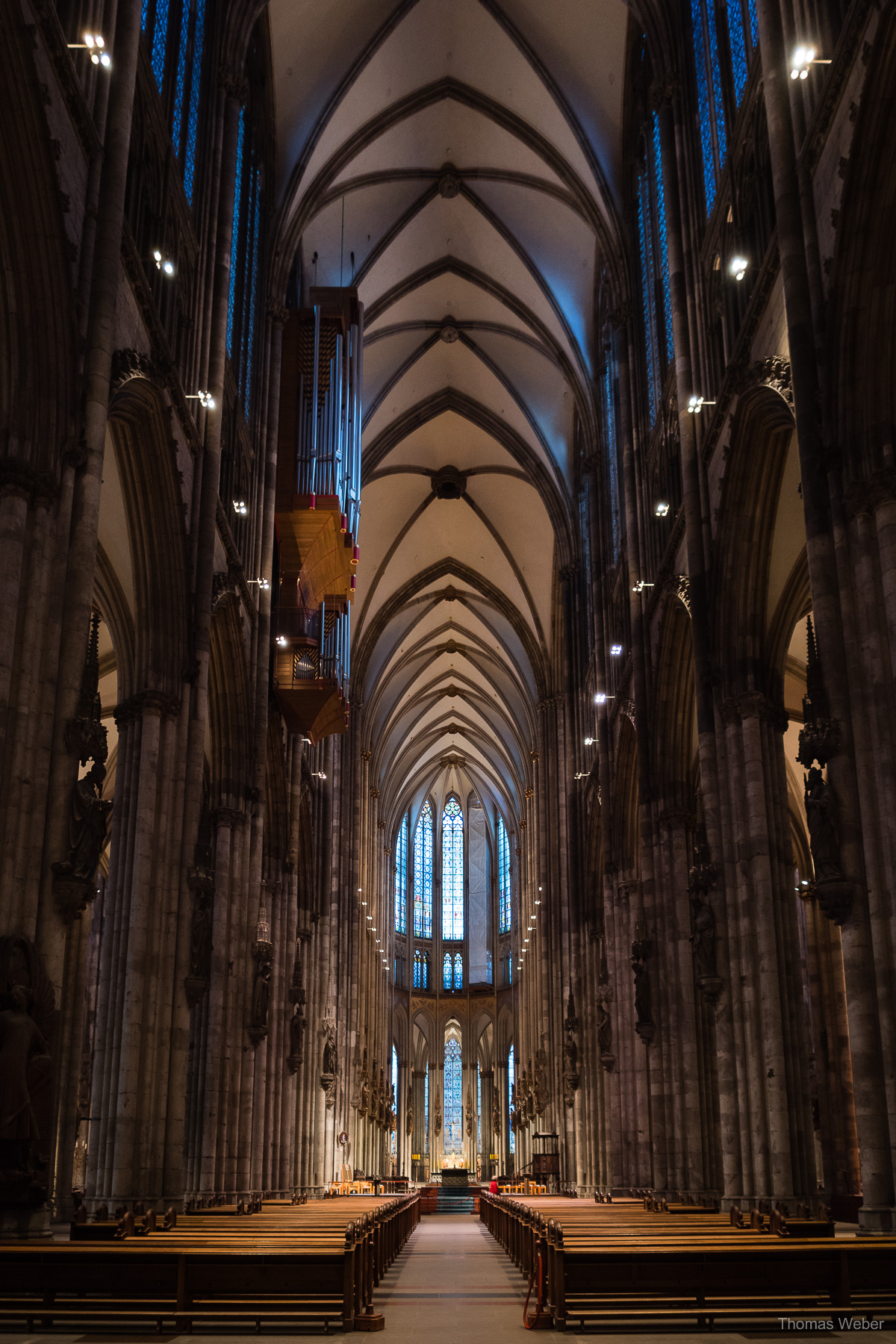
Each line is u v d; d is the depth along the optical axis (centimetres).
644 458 2925
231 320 2644
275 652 3038
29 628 1395
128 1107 1820
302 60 3009
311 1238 1195
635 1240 1142
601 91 3086
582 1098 3900
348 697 4859
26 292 1462
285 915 3281
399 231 3762
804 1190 1780
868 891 1321
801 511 2006
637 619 2794
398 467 4838
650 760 2655
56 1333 1039
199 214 2331
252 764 2681
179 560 2073
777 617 2091
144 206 1930
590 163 3170
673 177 2434
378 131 3309
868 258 1430
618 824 3216
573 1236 1212
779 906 1914
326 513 2956
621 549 3130
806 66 1576
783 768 2012
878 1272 1076
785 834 1967
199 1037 2597
